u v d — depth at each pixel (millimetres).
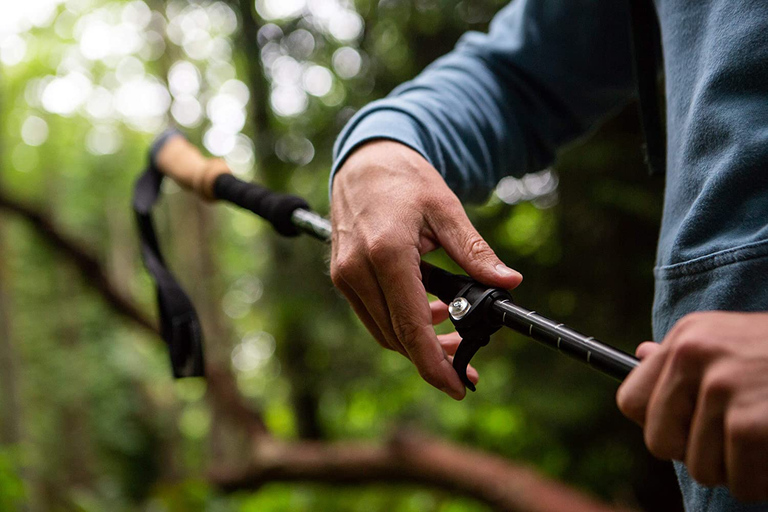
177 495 4516
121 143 15305
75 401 12062
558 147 1027
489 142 937
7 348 9094
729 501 558
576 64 949
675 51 681
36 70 8836
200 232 9531
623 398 452
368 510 5250
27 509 2848
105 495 5992
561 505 3354
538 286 3598
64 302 12562
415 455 4039
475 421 4836
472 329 664
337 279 758
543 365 3561
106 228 15414
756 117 579
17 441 8805
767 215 563
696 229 597
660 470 3443
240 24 3945
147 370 12438
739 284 551
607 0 898
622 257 3385
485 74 970
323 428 4926
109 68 9367
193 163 1135
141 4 7613
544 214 3650
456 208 740
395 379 4734
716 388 394
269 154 4031
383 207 734
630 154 3186
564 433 3639
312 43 3861
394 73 3840
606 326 3395
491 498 3652
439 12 3543
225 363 5051
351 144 829
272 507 5395
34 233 5430
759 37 586
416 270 708
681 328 434
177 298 1010
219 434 7016
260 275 4598
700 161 621
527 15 963
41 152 13875
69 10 8578
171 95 7539
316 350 4387
